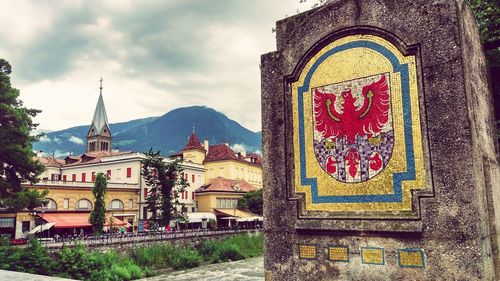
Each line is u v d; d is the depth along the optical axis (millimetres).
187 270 35094
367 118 5781
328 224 5840
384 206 5496
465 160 4980
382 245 5398
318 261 5914
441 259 4969
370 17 5879
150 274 32312
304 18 6625
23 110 27969
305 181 6242
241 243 46219
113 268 29781
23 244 32250
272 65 6824
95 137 104938
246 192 67375
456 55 5164
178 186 57719
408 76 5500
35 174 28812
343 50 6117
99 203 40219
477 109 5484
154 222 45719
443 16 5312
